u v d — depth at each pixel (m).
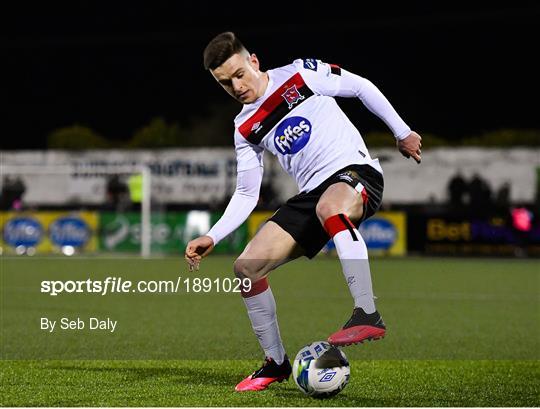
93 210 88.75
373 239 78.06
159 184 90.50
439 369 23.06
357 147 19.12
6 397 18.50
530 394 19.34
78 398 18.39
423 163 88.19
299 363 18.08
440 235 77.25
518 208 76.50
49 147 100.38
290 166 19.33
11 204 88.44
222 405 17.48
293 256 19.20
